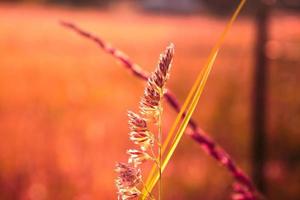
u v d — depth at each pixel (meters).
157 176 1.06
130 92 14.95
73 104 13.10
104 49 1.50
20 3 74.69
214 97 13.12
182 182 7.46
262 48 7.45
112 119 11.52
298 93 11.88
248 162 8.21
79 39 32.34
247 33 37.25
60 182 7.31
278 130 9.51
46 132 9.65
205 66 1.08
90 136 9.50
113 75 17.86
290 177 7.86
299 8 37.50
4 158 7.90
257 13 7.41
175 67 19.64
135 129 0.88
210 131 9.76
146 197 0.89
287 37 24.50
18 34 33.94
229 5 56.81
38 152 8.38
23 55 24.14
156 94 0.88
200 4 73.31
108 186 7.34
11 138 9.05
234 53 24.19
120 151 8.78
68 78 17.75
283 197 7.44
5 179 7.18
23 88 15.40
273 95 11.74
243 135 9.41
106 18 57.72
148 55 24.33
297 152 8.81
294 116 10.20
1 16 49.59
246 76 16.11
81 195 7.13
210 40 32.59
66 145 8.88
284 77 12.95
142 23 52.00
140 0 82.31
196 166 7.97
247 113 10.91
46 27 39.81
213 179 7.43
